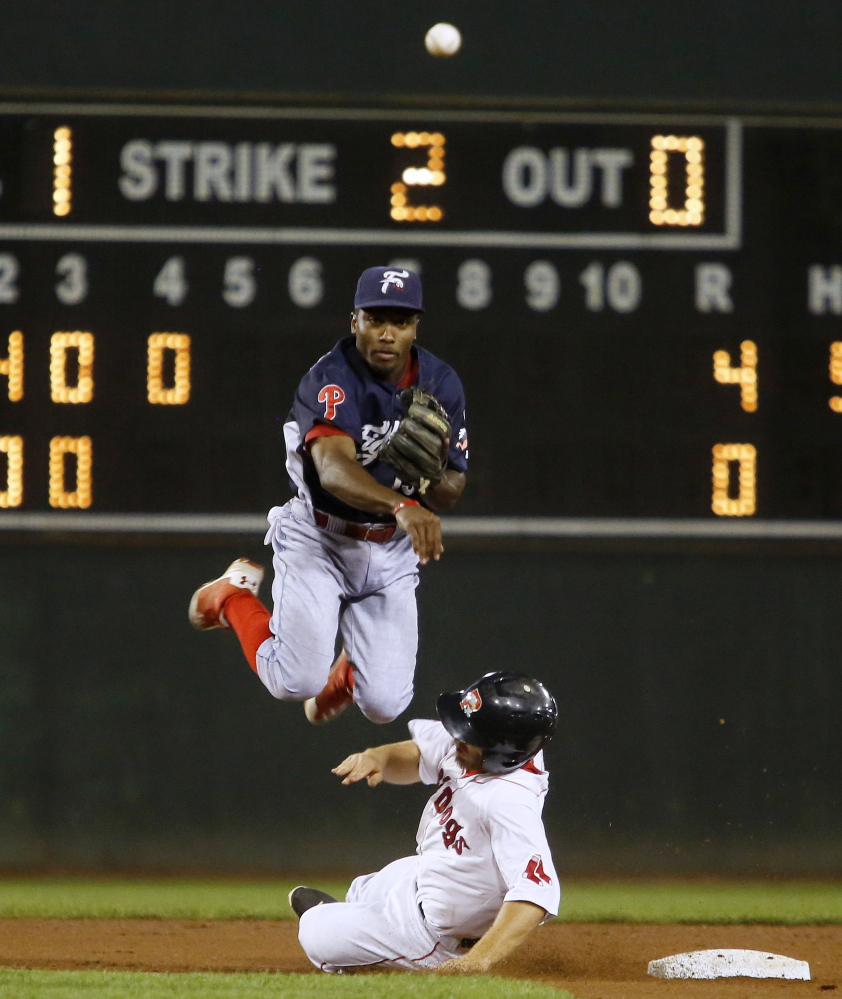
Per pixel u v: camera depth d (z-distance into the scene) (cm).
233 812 2292
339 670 1270
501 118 2242
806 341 2248
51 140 2214
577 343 2233
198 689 2314
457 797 1042
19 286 2198
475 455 2231
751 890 2202
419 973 988
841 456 2242
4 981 951
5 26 2323
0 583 2319
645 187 2244
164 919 1741
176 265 2214
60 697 2306
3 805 2284
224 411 2214
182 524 2206
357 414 1088
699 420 2238
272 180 2223
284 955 1340
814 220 2256
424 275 2225
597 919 1769
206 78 2330
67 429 2197
